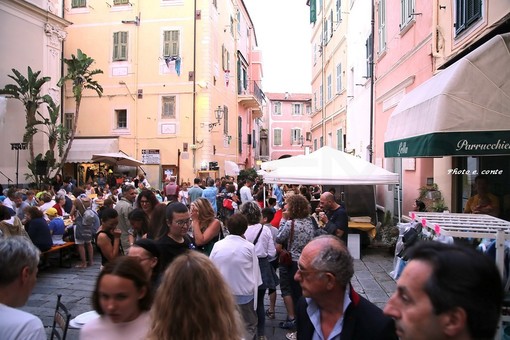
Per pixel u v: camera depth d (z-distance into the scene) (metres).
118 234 5.89
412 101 7.25
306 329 2.56
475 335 1.38
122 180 19.66
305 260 2.46
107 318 2.51
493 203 6.68
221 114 27.72
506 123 5.41
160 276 3.64
